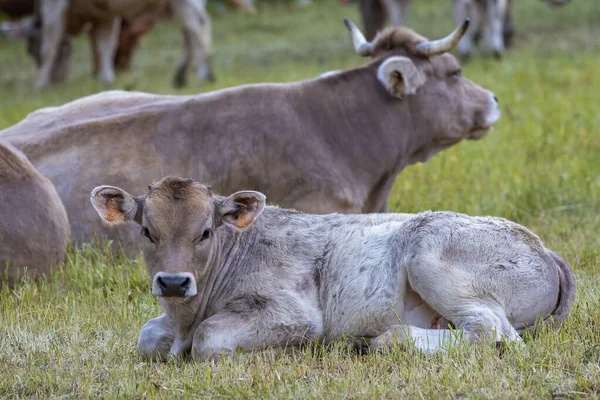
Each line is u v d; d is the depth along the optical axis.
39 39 52.38
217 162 21.25
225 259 15.42
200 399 13.18
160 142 21.28
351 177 21.86
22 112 38.62
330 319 15.33
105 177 20.88
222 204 14.89
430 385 13.12
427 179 27.02
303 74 45.56
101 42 47.78
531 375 13.30
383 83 22.14
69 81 50.44
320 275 15.46
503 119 34.41
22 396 13.48
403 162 22.75
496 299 14.77
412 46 22.62
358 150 21.98
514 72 42.69
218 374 13.81
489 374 13.29
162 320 15.48
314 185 21.33
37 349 15.20
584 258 19.64
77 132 21.33
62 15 47.34
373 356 14.41
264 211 16.08
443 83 22.66
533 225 23.03
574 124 32.47
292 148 21.41
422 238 14.94
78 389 13.67
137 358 15.17
